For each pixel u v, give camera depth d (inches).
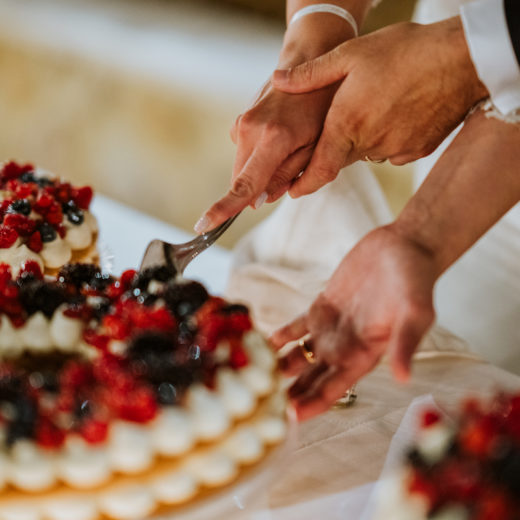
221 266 70.1
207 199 147.7
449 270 72.8
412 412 42.3
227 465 32.6
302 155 50.9
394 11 146.2
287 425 36.2
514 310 68.6
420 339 33.7
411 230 39.7
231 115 160.2
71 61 184.7
